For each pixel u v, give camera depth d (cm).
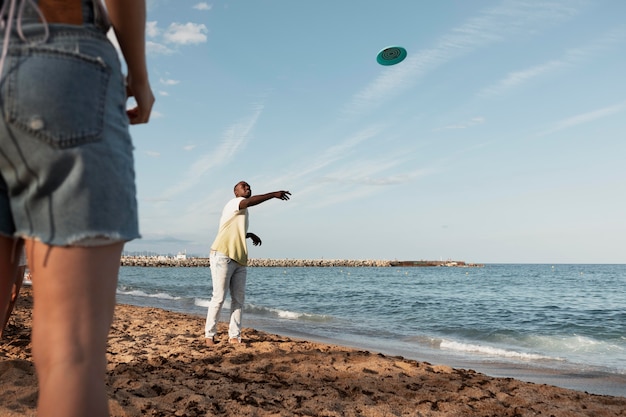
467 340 1044
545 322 1491
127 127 106
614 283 4950
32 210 95
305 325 1148
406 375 507
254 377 466
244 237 658
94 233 93
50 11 97
